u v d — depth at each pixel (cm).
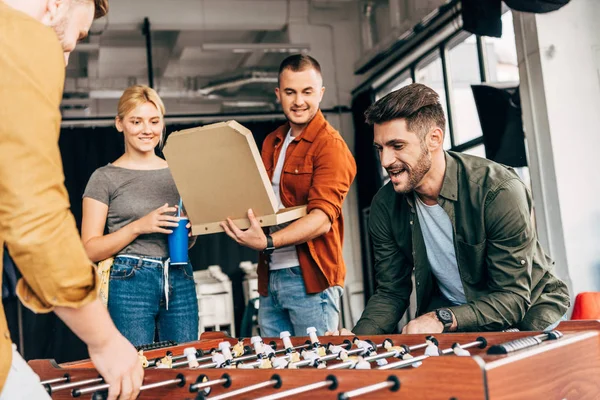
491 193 194
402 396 120
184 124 631
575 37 401
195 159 229
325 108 658
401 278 222
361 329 211
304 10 650
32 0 112
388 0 585
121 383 116
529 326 200
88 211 251
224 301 595
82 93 630
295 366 152
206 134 222
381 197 221
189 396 143
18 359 107
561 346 135
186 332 251
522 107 408
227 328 593
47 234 100
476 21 402
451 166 201
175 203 259
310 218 243
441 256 212
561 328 156
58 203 102
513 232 192
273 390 133
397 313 218
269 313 262
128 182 255
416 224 211
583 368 141
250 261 603
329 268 255
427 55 539
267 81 652
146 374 149
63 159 584
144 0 615
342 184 253
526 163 410
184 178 235
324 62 660
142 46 642
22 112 97
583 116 396
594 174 393
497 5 397
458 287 214
